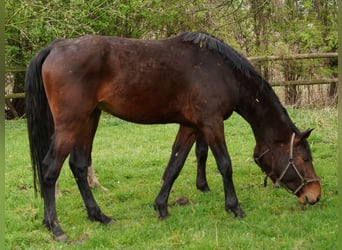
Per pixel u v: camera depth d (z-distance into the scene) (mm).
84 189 4656
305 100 11773
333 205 4824
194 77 4422
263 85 4645
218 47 4531
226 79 4520
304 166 4629
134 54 4340
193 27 12445
